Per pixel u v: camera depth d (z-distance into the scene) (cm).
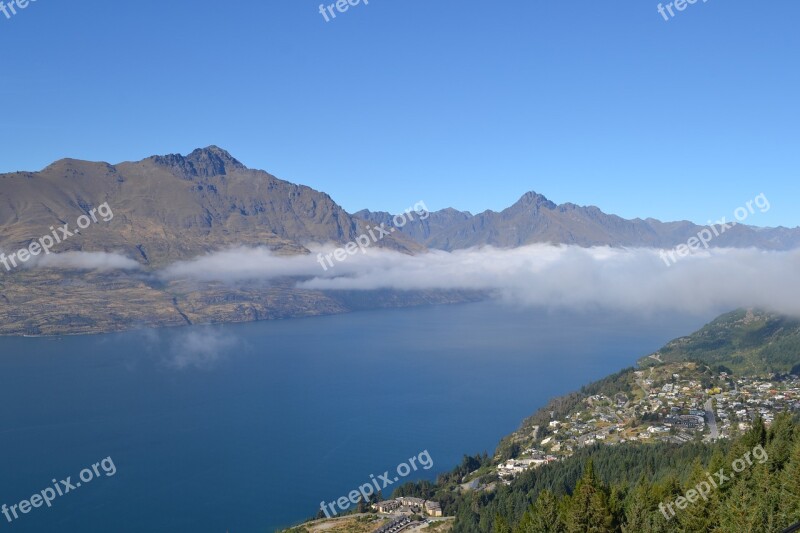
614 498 9244
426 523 17250
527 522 9888
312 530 17338
